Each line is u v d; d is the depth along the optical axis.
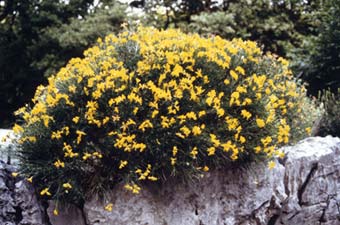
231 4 11.44
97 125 3.39
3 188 3.25
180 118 3.41
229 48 3.95
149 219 3.39
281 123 3.93
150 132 3.35
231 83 3.74
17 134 3.56
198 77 3.67
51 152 3.38
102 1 11.79
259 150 3.55
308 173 3.92
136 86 3.47
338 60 8.02
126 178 3.30
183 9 12.21
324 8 8.63
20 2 11.09
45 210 3.42
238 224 3.68
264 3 11.35
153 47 3.71
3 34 11.40
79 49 10.39
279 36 11.27
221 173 3.63
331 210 3.96
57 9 11.13
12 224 3.22
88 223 3.38
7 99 11.57
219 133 3.52
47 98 3.47
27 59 11.12
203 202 3.54
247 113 3.54
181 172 3.40
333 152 4.07
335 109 5.80
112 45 3.90
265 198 3.73
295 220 3.84
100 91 3.42
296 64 8.32
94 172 3.40
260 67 4.28
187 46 3.84
